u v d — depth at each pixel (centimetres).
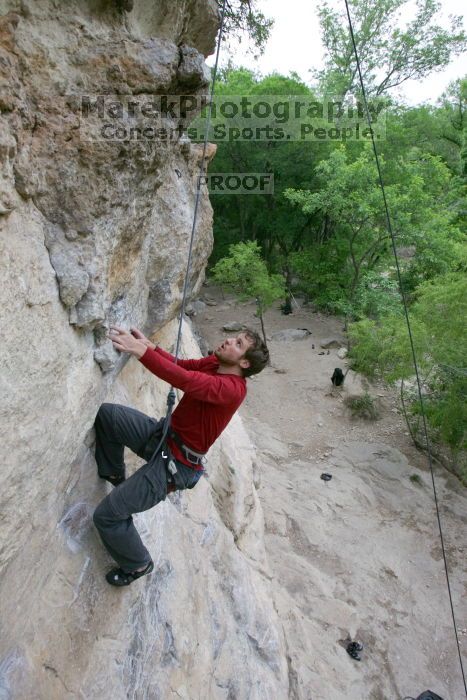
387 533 783
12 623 210
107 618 271
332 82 1712
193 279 441
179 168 333
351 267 1598
